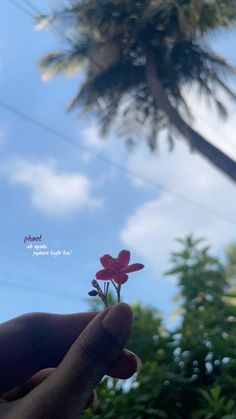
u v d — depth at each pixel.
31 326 0.27
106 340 0.23
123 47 2.41
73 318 0.27
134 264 0.25
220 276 1.04
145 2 2.25
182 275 1.03
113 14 2.27
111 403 0.84
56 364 0.27
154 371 0.88
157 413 0.82
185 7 2.19
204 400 0.85
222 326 0.96
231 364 0.89
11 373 0.26
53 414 0.23
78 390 0.23
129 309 0.23
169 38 2.35
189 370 0.90
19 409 0.23
